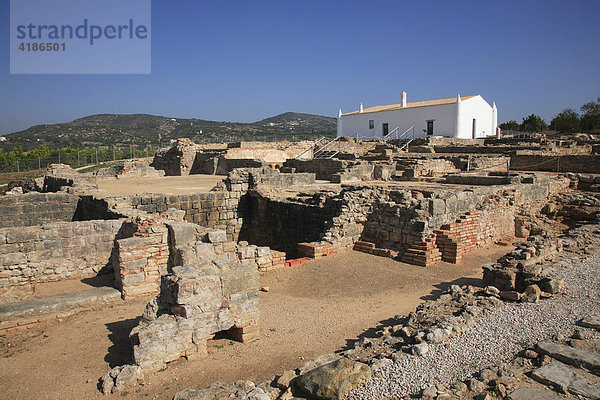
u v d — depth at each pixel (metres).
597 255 12.05
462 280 13.01
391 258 15.57
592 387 5.61
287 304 11.35
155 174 42.34
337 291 12.41
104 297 11.09
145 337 7.34
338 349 8.42
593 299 8.70
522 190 20.81
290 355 8.20
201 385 7.07
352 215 16.98
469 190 18.42
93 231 13.62
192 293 7.90
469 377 6.12
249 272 8.74
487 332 7.48
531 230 19.94
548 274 10.16
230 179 22.88
